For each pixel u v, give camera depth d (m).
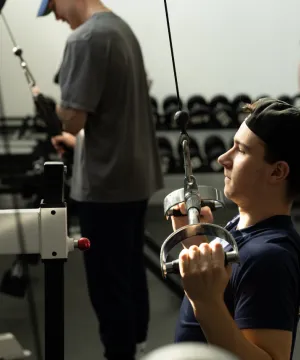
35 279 3.65
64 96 2.29
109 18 2.35
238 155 1.29
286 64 5.56
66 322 3.25
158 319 3.28
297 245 1.23
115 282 2.36
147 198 2.45
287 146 1.22
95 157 2.34
